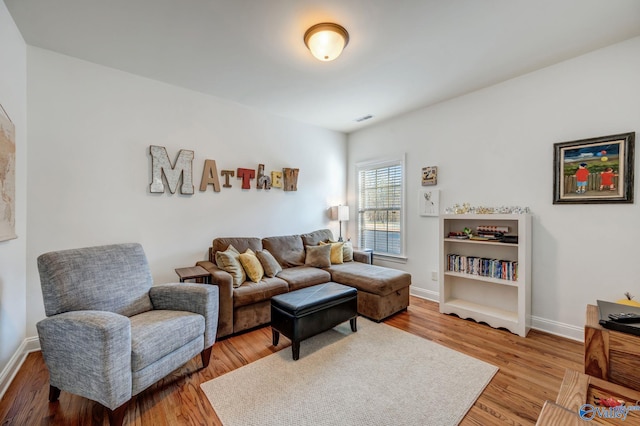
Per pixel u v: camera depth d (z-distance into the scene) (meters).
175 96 3.10
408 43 2.29
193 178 3.23
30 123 2.32
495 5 1.85
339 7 1.87
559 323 2.65
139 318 1.94
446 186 3.53
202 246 3.30
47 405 1.70
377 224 4.54
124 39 2.25
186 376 2.00
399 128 4.11
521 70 2.76
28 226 2.31
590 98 2.46
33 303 2.33
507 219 2.80
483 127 3.17
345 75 2.85
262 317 2.85
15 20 2.01
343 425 1.54
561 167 2.62
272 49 2.38
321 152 4.62
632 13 1.93
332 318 2.50
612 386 1.24
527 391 1.83
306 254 3.89
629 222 2.30
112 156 2.71
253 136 3.78
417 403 1.72
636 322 1.44
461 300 3.34
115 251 2.14
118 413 1.48
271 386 1.89
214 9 1.89
